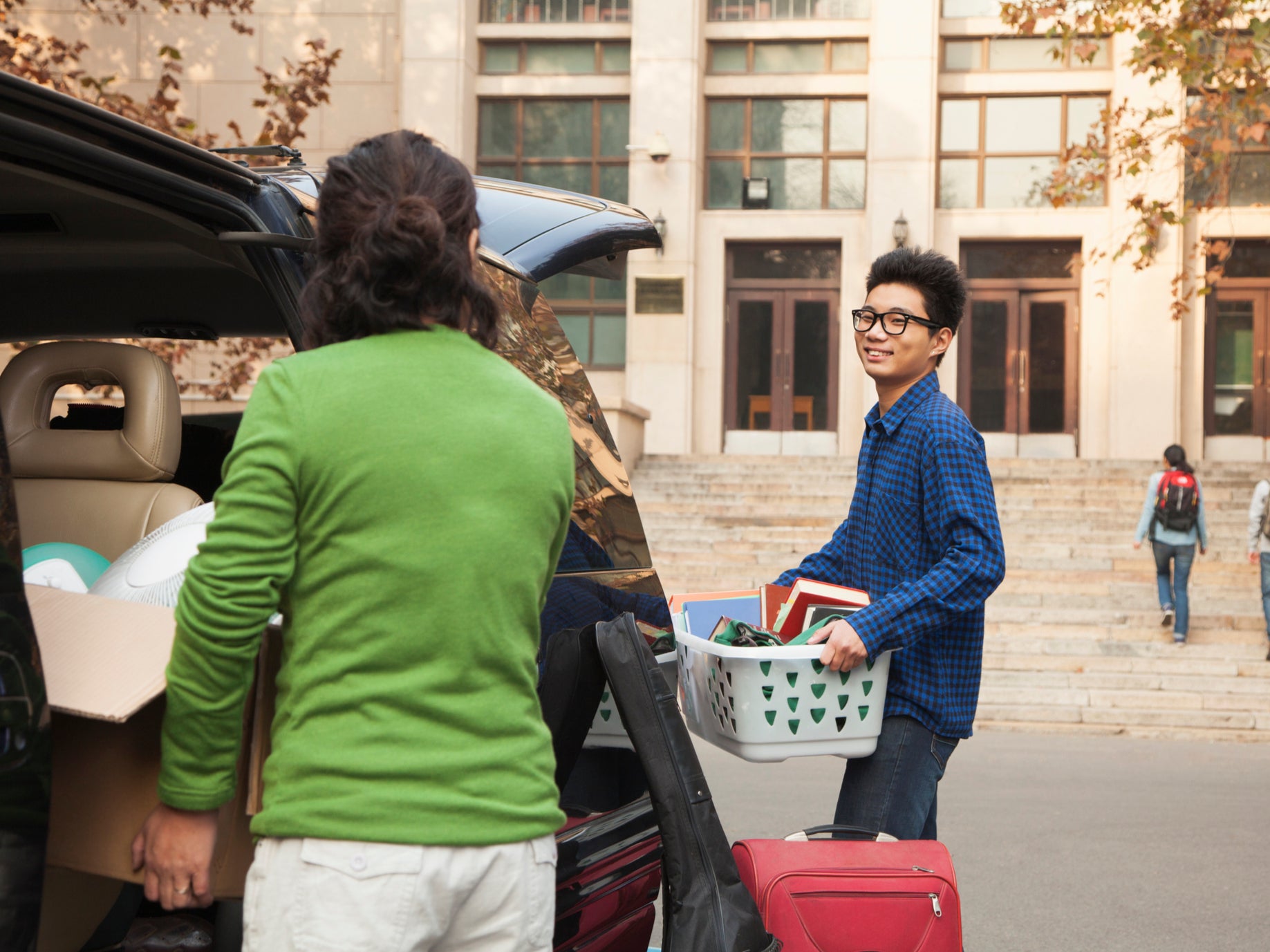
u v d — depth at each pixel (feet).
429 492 4.97
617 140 65.00
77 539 8.48
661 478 51.67
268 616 4.88
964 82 63.16
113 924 7.80
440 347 5.30
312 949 4.68
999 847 18.15
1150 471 51.60
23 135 5.47
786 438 63.57
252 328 10.78
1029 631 35.68
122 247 8.93
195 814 5.13
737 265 64.49
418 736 4.88
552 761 5.41
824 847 8.50
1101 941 14.06
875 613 8.41
